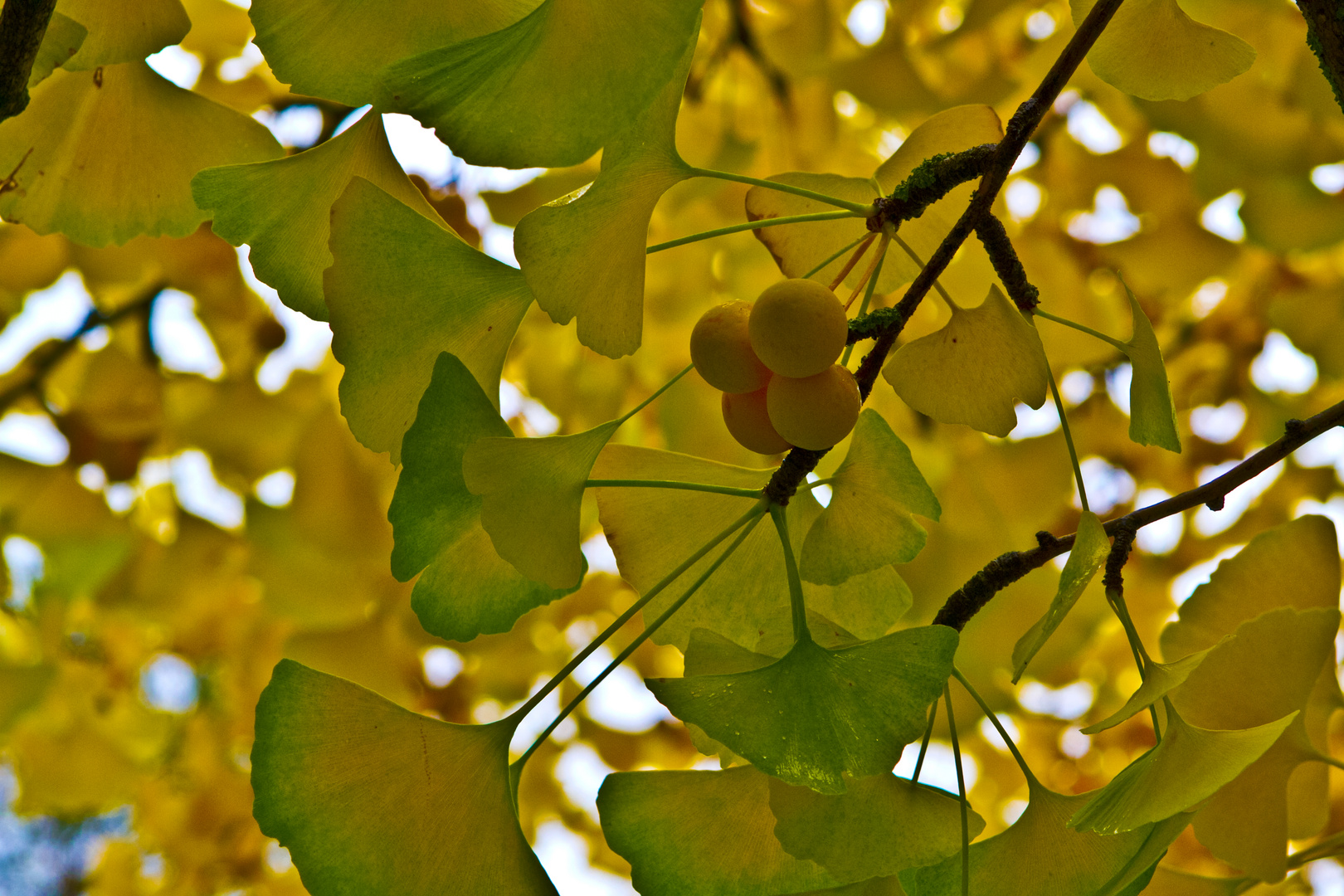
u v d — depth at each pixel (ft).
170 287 8.71
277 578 8.68
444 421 4.41
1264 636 4.61
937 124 4.66
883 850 4.46
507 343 4.53
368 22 4.43
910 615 7.95
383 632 9.05
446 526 4.45
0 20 4.42
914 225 4.71
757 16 7.91
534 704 4.48
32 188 4.69
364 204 4.44
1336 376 8.11
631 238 4.43
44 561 9.17
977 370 4.58
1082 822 4.44
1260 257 8.91
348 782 4.46
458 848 4.47
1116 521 4.60
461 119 4.32
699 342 4.43
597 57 4.30
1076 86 7.63
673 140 4.41
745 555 4.63
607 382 9.27
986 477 8.70
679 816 4.52
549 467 4.42
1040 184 8.54
